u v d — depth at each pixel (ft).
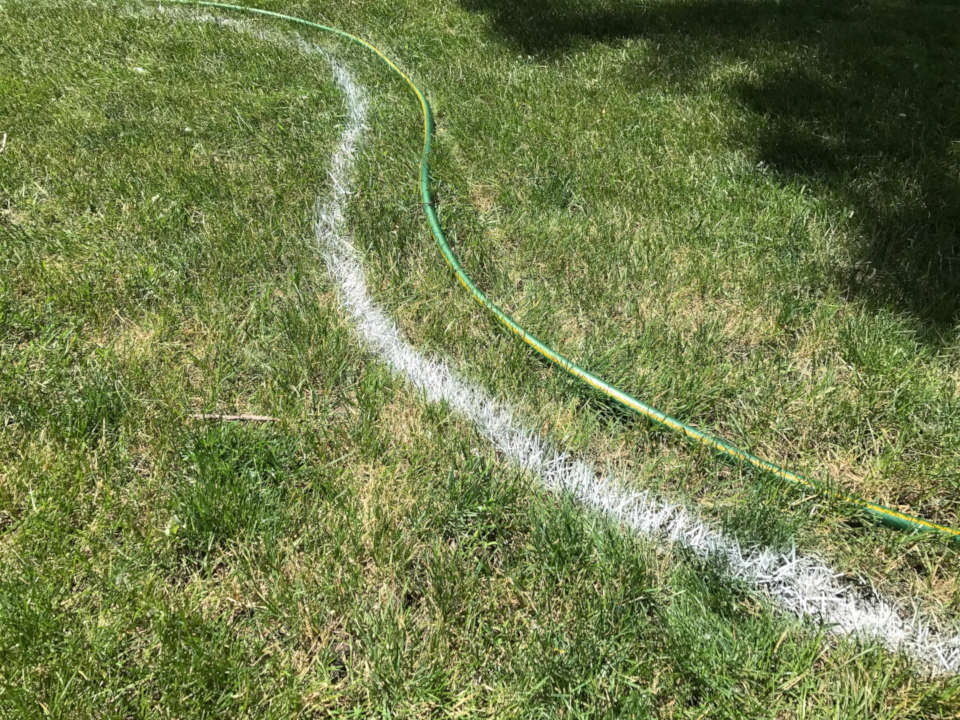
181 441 7.48
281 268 10.35
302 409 7.95
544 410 8.13
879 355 8.57
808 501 7.11
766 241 10.67
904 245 10.64
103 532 6.61
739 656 5.75
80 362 8.54
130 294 9.53
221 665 5.57
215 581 6.34
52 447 7.34
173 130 13.76
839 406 7.96
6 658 5.59
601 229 11.00
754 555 6.76
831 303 9.52
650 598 6.27
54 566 6.27
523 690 5.55
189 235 10.75
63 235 10.55
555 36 19.63
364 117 14.96
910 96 15.97
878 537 6.82
